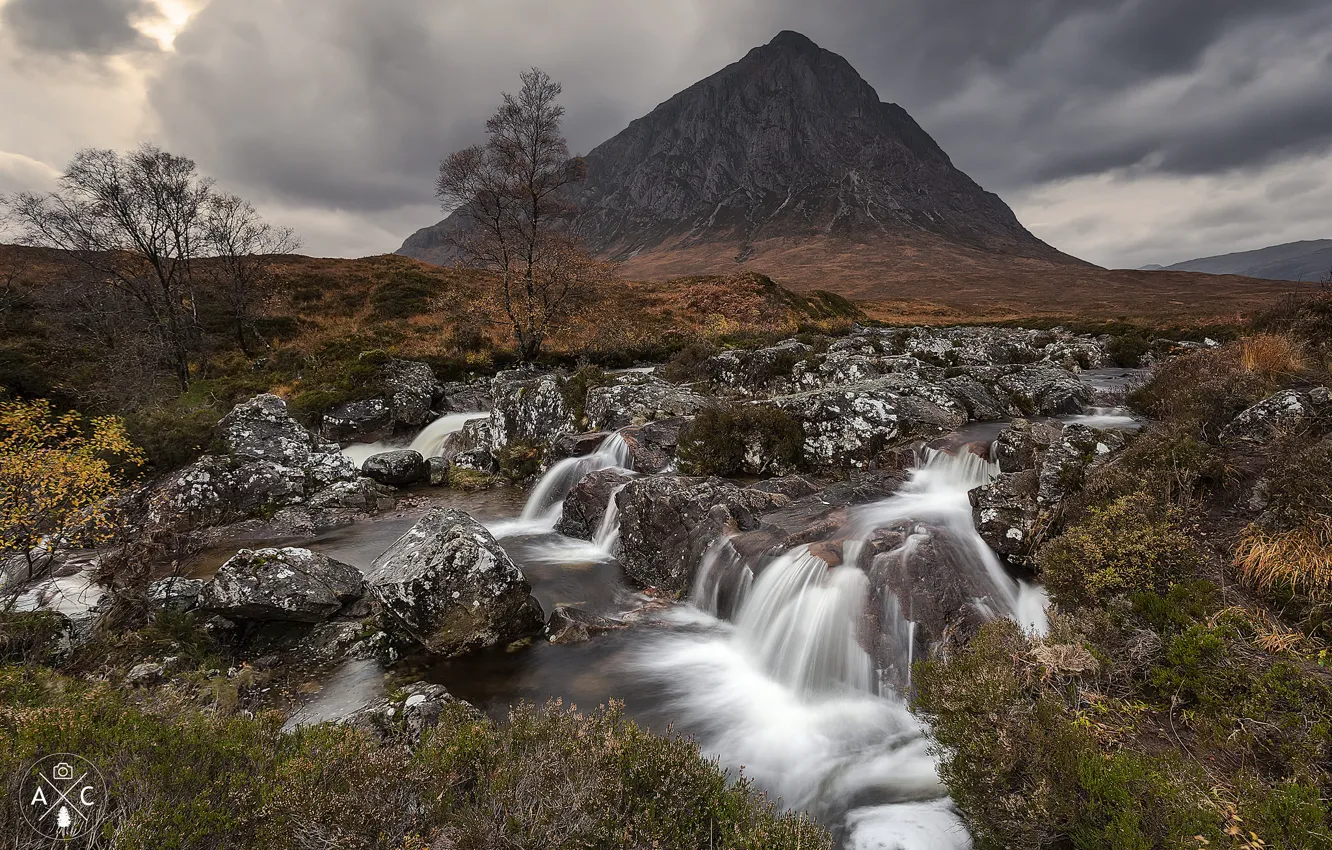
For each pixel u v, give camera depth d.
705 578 10.23
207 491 14.59
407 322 44.03
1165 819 3.71
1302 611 5.36
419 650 8.75
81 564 11.67
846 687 7.59
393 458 18.64
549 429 20.50
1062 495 8.62
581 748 4.62
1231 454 8.00
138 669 7.29
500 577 9.05
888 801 5.77
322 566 9.69
